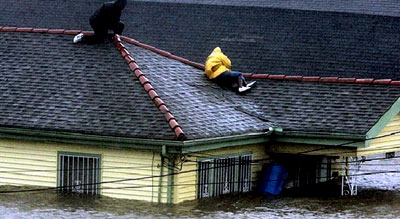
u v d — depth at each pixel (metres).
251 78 90.94
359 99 86.25
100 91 82.75
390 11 125.62
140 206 76.75
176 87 84.75
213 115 82.00
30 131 80.06
